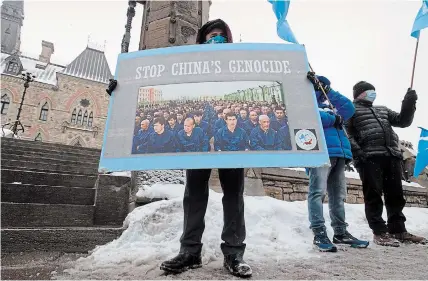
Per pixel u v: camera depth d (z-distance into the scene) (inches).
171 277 69.8
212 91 83.9
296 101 83.0
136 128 80.5
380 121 147.6
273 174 219.8
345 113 129.6
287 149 76.7
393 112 153.3
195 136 78.3
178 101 83.0
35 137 1642.5
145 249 98.3
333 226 126.5
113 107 83.9
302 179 237.8
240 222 79.9
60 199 141.9
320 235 110.5
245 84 84.7
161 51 90.7
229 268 73.7
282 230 132.3
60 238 105.0
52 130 1684.3
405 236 138.9
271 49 90.3
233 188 81.5
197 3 218.8
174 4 205.5
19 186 135.9
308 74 86.0
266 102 82.5
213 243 103.5
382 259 95.7
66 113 1728.6
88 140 1748.3
